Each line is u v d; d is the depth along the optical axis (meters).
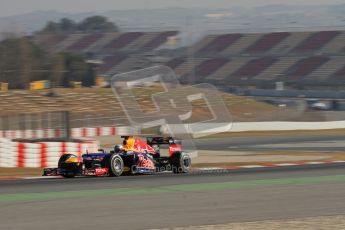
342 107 170.25
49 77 163.50
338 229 22.59
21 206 27.95
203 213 26.28
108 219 24.69
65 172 39.50
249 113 126.75
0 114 104.12
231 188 34.69
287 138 92.56
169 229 22.48
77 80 169.75
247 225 23.33
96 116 100.88
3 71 154.38
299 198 30.88
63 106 114.81
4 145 48.09
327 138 92.00
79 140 63.31
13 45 169.00
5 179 39.75
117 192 32.75
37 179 39.53
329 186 35.75
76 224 23.55
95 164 39.88
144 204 28.67
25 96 118.94
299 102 158.25
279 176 41.28
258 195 31.88
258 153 66.62
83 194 31.92
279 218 25.14
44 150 49.97
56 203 28.84
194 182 37.50
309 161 56.25
